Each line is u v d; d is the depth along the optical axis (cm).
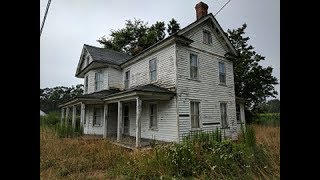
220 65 1485
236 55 1569
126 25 3284
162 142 1157
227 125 1426
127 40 3244
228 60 1550
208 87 1345
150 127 1333
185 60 1238
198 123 1254
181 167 605
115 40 3212
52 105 4538
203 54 1356
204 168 587
